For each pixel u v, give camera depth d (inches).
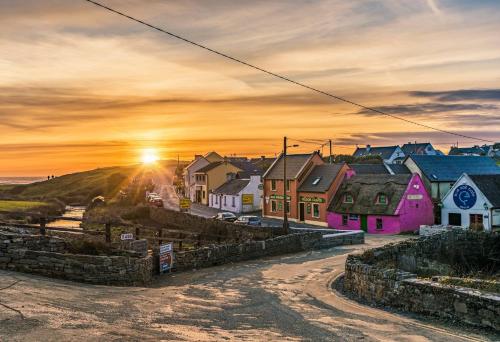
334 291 687.7
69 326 399.2
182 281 772.6
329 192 2274.9
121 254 749.3
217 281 777.6
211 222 1905.8
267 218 2637.8
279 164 2728.8
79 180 5772.6
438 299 507.8
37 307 454.6
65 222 2130.9
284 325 470.6
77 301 507.8
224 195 3127.5
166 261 845.8
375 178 2209.6
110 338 375.9
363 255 751.1
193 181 3846.0
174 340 385.4
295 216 2482.8
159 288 679.7
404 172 2664.9
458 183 2032.5
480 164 2726.4
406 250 914.1
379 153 4970.5
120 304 518.9
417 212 2048.5
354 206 2145.7
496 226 1941.4
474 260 1095.6
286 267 962.7
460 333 444.5
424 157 2667.3
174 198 4079.7
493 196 1956.2
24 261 662.5
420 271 900.6
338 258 1117.1
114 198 3754.9
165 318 470.3
